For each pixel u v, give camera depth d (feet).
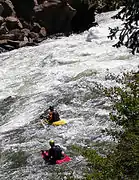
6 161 45.78
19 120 56.59
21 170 43.42
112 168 24.90
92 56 75.56
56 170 42.14
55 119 52.60
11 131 53.31
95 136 47.50
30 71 74.59
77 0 115.65
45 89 64.18
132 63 67.00
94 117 52.42
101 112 53.21
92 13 114.93
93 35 87.76
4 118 59.00
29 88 66.59
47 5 110.22
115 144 44.75
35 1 113.50
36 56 83.56
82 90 59.82
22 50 91.15
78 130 49.88
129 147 25.84
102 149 44.27
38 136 50.44
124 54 73.10
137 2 27.12
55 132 50.55
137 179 24.41
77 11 116.37
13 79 71.92
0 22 102.27
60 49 84.23
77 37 99.55
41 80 68.44
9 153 47.21
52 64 75.31
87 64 70.13
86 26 114.93
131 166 24.98
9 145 49.16
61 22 113.09
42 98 60.95
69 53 79.97
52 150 43.75
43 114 56.24
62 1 110.73
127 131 26.37
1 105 62.39
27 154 46.26
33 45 98.27
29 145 48.39
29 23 110.93
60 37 105.19
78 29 115.14
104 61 70.54
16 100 63.05
